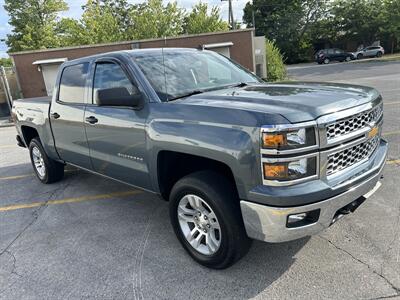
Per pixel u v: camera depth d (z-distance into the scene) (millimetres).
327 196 2443
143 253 3357
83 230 3938
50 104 4734
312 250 3150
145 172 3350
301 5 53500
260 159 2369
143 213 4254
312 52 53656
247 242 2779
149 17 29047
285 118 2322
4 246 3727
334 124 2479
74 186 5445
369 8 47344
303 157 2359
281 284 2746
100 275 3059
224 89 3432
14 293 2908
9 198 5207
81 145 4219
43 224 4191
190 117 2797
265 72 21172
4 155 8336
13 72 18906
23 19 39438
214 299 2646
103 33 27922
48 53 19453
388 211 3721
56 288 2930
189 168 3273
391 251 3035
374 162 2965
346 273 2803
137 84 3330
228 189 2732
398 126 7113
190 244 3119
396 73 20672
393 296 2518
